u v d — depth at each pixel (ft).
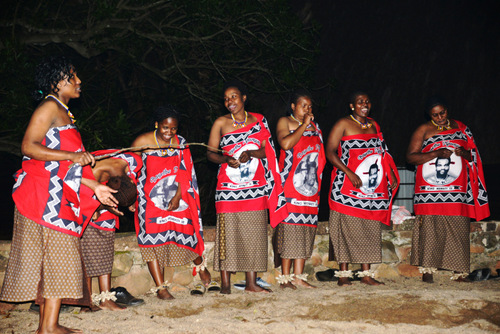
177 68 27.45
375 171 16.83
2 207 34.35
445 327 12.17
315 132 16.75
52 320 11.43
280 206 16.06
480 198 17.75
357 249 16.79
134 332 11.98
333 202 17.10
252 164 15.83
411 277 18.40
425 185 17.57
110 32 25.98
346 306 13.64
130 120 32.81
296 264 16.69
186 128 32.68
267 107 35.47
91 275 14.11
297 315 13.24
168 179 15.26
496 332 11.57
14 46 21.26
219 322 12.58
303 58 26.50
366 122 17.13
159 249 15.25
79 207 11.66
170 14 26.78
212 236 17.17
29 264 11.11
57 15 26.27
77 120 21.30
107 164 13.64
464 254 17.33
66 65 11.60
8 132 23.62
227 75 28.37
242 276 17.30
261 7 26.04
